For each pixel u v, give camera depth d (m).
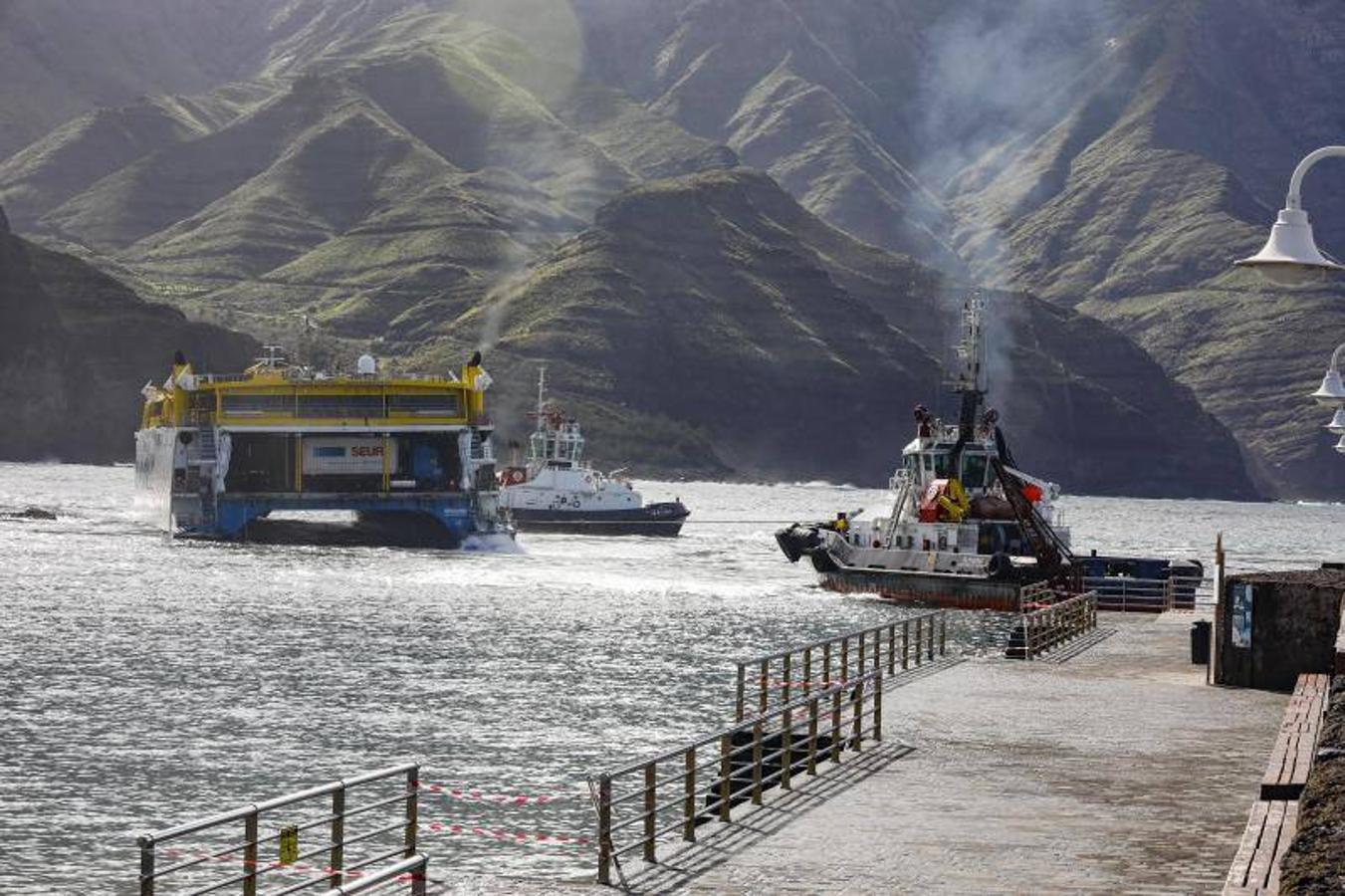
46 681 168.88
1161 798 81.81
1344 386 121.94
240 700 157.62
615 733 139.62
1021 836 73.81
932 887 65.56
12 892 91.50
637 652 198.50
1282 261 66.56
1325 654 119.25
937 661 140.00
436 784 118.69
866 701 113.94
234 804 113.12
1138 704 112.62
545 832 102.56
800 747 97.25
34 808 110.81
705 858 70.44
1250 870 57.09
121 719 146.00
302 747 132.88
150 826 106.81
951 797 81.94
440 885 69.50
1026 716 107.06
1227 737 99.44
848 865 69.06
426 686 167.88
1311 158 67.31
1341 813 52.72
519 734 138.88
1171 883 66.00
